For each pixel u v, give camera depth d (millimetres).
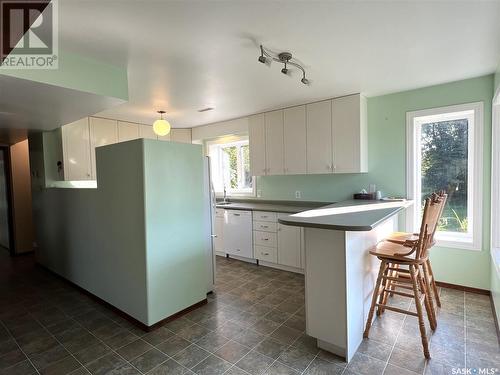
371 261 2465
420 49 2217
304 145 3836
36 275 4027
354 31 1922
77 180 4113
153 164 2467
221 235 4668
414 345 2143
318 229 2043
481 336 2230
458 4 1622
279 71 2607
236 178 5355
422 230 2012
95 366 2014
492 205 2750
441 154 3254
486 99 2844
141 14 1648
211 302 3000
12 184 5121
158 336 2379
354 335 2064
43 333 2469
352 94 3406
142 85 2920
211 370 1939
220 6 1595
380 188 3559
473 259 2998
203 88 3064
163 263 2557
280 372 1900
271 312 2754
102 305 3010
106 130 4434
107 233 2842
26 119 3139
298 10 1656
